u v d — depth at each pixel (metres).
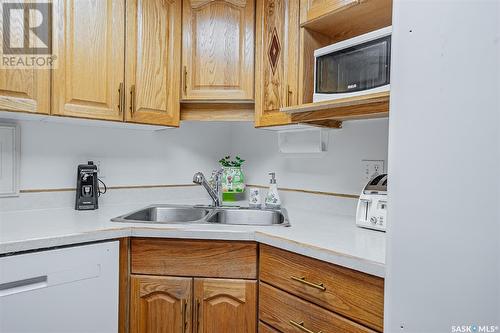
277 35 1.62
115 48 1.55
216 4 1.77
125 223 1.37
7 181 1.56
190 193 2.21
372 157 1.58
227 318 1.31
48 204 1.69
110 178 1.89
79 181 1.69
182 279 1.33
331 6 1.36
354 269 0.96
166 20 1.72
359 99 1.19
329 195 1.78
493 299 0.61
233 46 1.76
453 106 0.67
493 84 0.62
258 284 1.30
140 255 1.34
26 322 1.08
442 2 0.69
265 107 1.68
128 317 1.34
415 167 0.72
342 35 1.59
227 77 1.76
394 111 0.77
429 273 0.70
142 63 1.64
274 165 2.11
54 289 1.14
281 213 1.74
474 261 0.64
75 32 1.44
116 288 1.29
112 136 1.90
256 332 1.30
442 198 0.68
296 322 1.14
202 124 2.27
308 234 1.24
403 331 0.74
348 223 1.48
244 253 1.31
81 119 1.52
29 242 1.08
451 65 0.67
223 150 2.36
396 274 0.75
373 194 1.36
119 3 1.56
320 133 1.78
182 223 1.41
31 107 1.34
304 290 1.12
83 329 1.21
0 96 1.27
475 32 0.64
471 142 0.64
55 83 1.39
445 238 0.67
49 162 1.69
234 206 1.94
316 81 1.42
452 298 0.66
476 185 0.63
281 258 1.21
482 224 0.63
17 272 1.06
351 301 0.98
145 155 2.03
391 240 0.76
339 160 1.74
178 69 1.77
